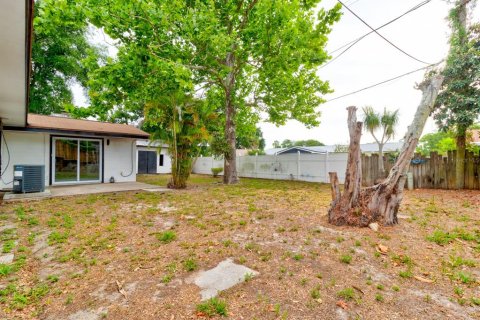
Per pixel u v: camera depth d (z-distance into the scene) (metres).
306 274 2.57
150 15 6.48
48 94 13.74
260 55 9.40
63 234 3.83
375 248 3.23
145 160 18.64
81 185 10.14
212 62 9.68
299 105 12.09
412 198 6.84
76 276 2.56
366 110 10.03
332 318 1.89
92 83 7.67
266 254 3.07
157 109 8.77
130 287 2.35
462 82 7.57
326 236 3.68
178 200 6.68
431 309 2.01
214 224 4.35
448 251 3.15
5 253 3.14
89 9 6.24
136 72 6.90
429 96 3.98
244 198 6.98
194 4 7.83
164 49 7.36
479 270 2.67
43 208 5.63
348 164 4.24
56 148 9.99
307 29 8.42
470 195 7.11
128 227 4.21
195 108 9.15
